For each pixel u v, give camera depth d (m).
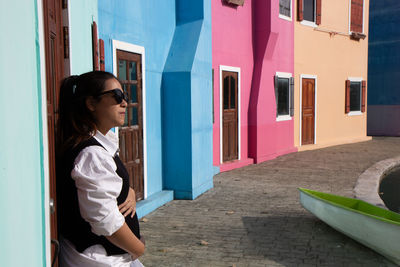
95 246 1.68
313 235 5.07
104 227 1.55
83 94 1.72
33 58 1.36
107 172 1.57
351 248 4.62
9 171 1.14
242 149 10.62
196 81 6.93
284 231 5.24
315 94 13.96
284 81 12.37
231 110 10.10
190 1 7.23
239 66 10.29
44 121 1.45
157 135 6.71
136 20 5.95
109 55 5.25
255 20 10.86
